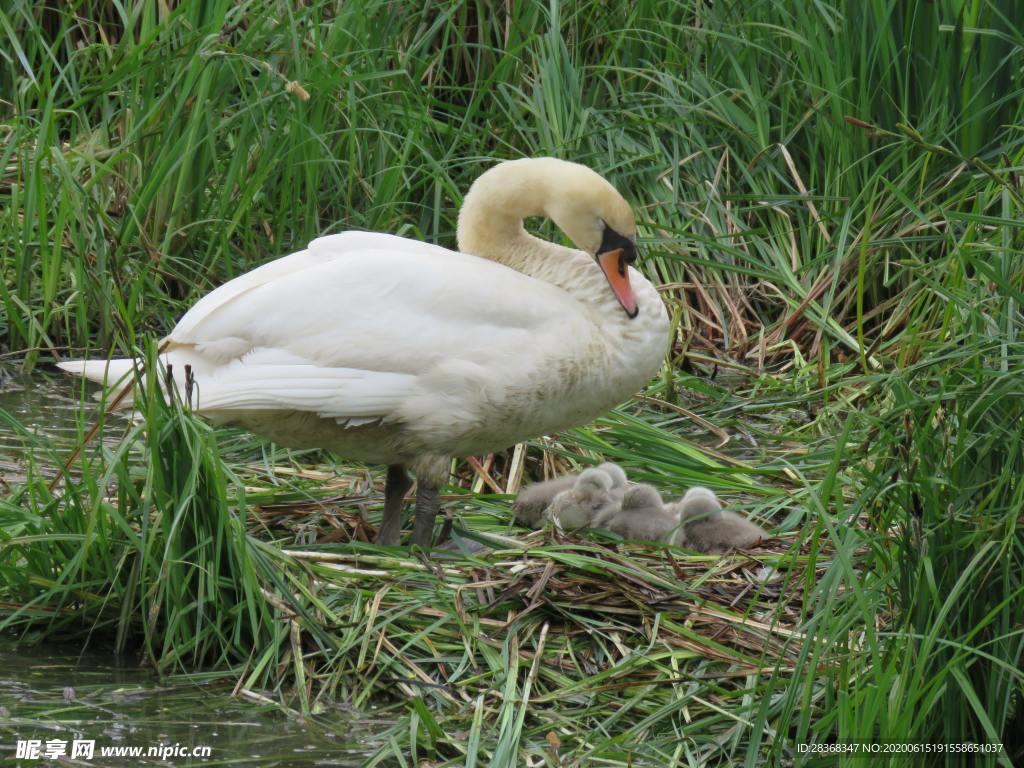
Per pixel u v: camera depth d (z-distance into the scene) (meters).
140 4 15.51
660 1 17.05
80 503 9.42
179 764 7.82
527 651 9.02
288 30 15.38
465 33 17.22
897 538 8.17
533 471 12.48
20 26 16.98
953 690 7.70
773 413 13.62
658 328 10.38
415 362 9.88
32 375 13.62
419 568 9.72
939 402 7.85
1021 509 7.79
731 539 10.52
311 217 14.98
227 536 8.98
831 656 8.36
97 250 13.58
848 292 15.08
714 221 15.71
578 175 10.52
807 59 16.03
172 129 14.39
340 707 8.53
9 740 7.94
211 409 9.77
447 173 15.79
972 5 14.70
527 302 10.05
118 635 9.00
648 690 8.62
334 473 11.85
